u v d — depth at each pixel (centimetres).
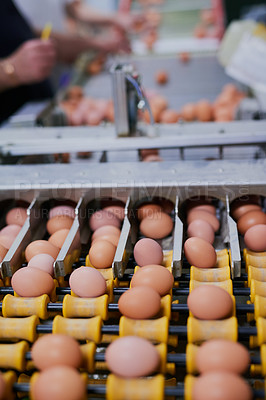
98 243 69
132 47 203
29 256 70
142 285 63
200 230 72
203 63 180
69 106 144
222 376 50
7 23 159
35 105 124
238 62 115
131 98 89
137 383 52
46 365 54
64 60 190
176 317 65
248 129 90
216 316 58
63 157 98
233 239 67
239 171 76
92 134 94
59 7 228
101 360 57
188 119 133
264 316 58
